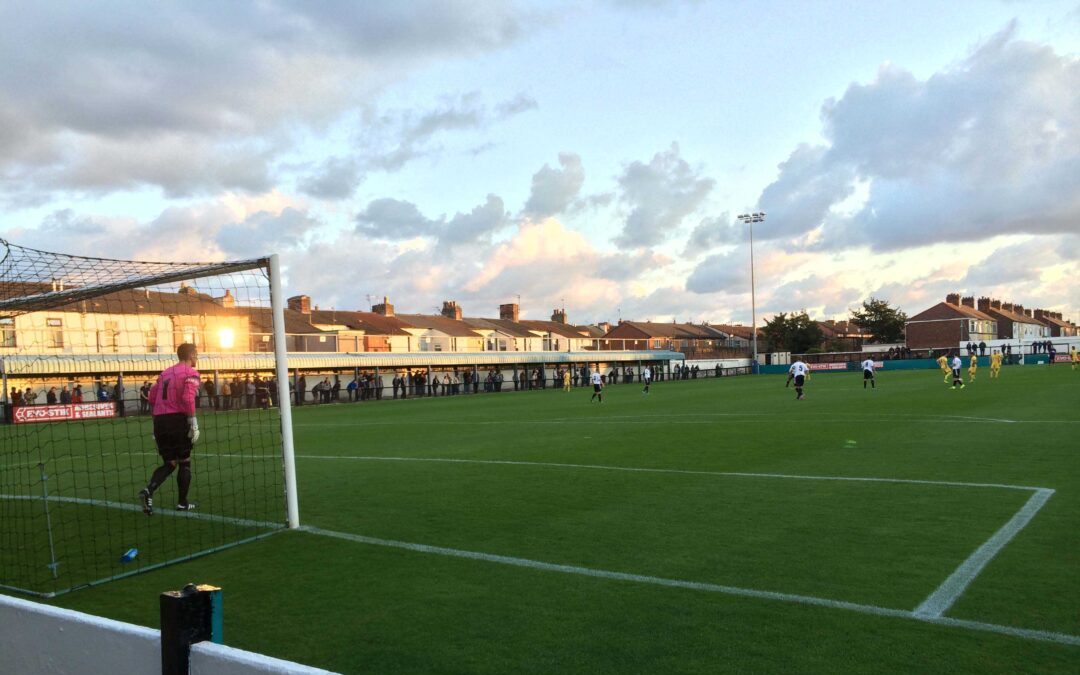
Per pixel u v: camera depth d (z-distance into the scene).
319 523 7.05
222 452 14.42
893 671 3.43
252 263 6.95
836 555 5.44
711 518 6.82
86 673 2.30
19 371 25.38
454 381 48.09
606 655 3.69
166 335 26.75
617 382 58.78
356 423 21.44
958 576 4.84
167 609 2.02
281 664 1.80
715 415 19.73
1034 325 103.19
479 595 4.70
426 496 8.38
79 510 8.20
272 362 27.05
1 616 2.61
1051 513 6.65
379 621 4.25
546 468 10.37
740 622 4.10
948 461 9.94
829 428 15.00
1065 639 3.76
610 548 5.81
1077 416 15.91
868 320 90.62
